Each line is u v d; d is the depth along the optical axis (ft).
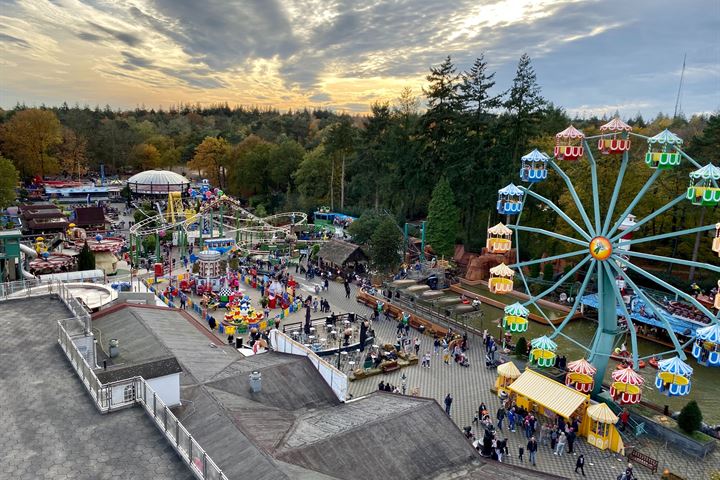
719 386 185.68
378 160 423.64
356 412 112.16
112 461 62.64
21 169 572.10
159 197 548.72
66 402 74.69
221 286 255.09
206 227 415.44
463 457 100.94
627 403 146.61
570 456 136.36
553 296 266.16
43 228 376.68
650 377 189.06
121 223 444.14
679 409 166.30
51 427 68.59
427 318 229.04
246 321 207.62
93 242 309.63
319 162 490.08
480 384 174.81
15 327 99.19
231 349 146.92
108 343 135.64
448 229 312.29
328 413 113.80
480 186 315.17
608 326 158.30
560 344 218.18
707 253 272.10
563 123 418.10
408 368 186.09
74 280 189.98
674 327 211.20
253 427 99.81
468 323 234.99
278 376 123.95
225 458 87.56
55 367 84.58
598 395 157.38
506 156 311.06
